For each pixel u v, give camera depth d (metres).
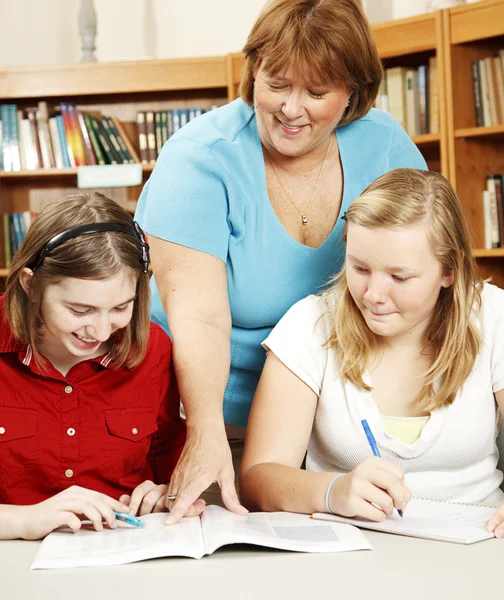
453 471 1.44
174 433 1.58
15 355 1.43
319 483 1.26
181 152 1.61
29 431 1.43
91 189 4.16
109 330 1.27
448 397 1.41
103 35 4.30
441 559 1.04
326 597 0.90
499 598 0.90
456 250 1.36
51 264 1.24
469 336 1.42
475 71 3.21
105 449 1.48
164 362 1.56
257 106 1.53
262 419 1.44
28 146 3.98
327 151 1.66
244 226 1.63
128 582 0.96
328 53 1.40
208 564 1.02
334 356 1.46
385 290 1.32
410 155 1.79
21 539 1.16
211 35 4.21
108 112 4.10
